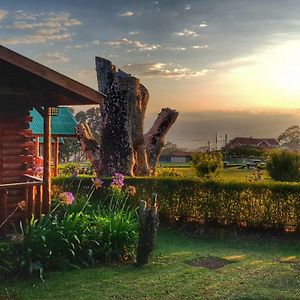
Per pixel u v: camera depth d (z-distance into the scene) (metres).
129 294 8.34
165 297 8.21
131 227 11.06
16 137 12.31
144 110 20.41
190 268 10.23
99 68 19.81
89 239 10.42
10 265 9.02
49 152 11.06
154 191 15.66
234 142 98.56
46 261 9.50
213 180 15.06
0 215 10.37
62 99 11.23
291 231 14.05
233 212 14.68
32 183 10.75
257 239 13.72
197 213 15.12
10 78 10.65
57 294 8.25
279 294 8.34
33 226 9.75
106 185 15.93
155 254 11.50
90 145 20.36
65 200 10.60
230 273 9.86
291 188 14.02
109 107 19.03
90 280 9.08
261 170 26.94
